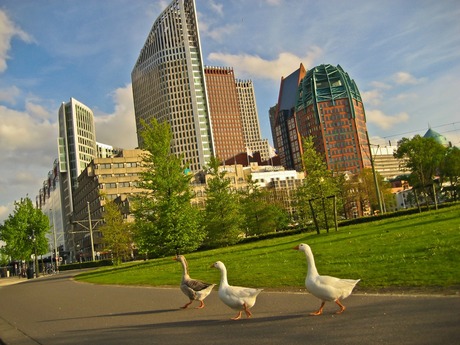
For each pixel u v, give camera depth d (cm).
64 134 19975
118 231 6041
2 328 1190
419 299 899
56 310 1488
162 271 2691
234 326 875
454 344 594
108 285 2366
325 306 974
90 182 14250
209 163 5416
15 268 8819
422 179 8619
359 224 4509
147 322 1032
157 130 3931
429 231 2159
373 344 640
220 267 985
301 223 5441
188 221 3828
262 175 16350
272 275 1600
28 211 6197
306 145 4916
